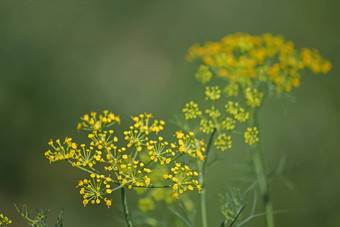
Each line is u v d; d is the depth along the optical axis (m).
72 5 15.94
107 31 15.97
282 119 9.86
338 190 8.19
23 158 11.67
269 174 5.33
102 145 3.50
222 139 4.20
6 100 12.45
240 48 5.59
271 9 15.41
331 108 10.62
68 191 11.10
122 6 16.59
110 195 9.15
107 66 14.68
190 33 15.91
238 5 15.98
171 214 5.15
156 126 3.60
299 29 14.92
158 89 13.24
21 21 14.76
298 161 8.80
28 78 13.23
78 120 12.80
